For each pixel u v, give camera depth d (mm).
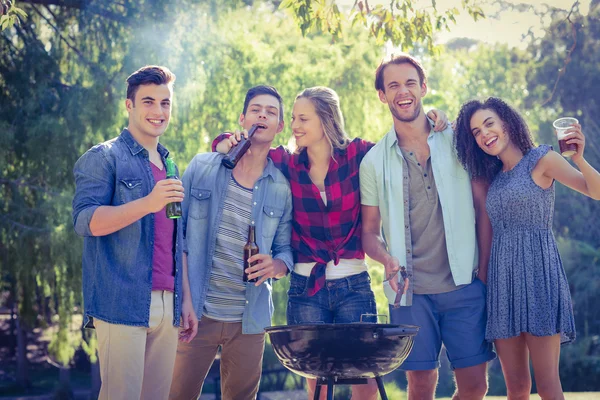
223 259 3496
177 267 3084
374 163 3602
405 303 3512
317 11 4805
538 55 17781
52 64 7949
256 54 8578
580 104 17547
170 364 3068
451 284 3520
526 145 3418
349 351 2711
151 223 2971
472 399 3541
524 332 3342
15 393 17203
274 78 8406
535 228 3334
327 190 3609
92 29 7965
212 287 3484
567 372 15289
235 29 8711
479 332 3486
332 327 2695
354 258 3646
